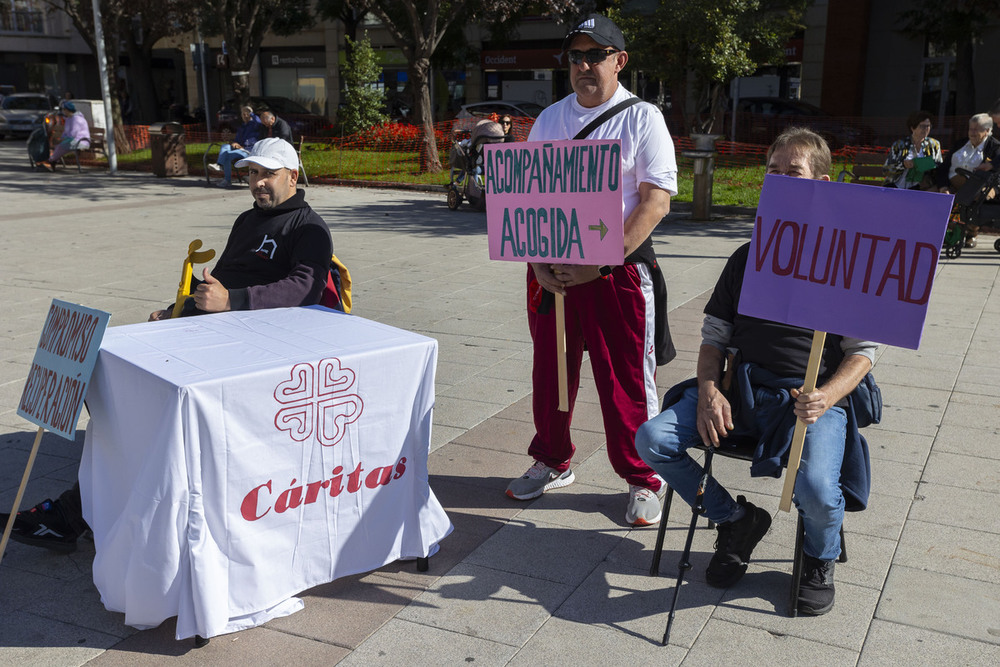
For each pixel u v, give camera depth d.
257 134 16.66
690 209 13.88
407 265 9.13
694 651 2.74
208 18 24.88
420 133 18.27
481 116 20.83
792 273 2.70
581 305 3.46
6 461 4.13
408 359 3.02
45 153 19.16
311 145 21.08
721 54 18.64
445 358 5.86
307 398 2.79
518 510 3.72
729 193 14.84
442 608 2.98
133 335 3.03
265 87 37.19
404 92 30.62
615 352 3.47
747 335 3.04
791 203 2.68
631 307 3.43
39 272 8.59
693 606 3.00
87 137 19.12
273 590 2.87
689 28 18.55
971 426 4.57
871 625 2.87
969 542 3.39
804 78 26.52
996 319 6.79
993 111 9.38
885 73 26.00
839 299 2.62
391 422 3.03
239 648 2.74
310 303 3.59
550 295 3.59
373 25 33.84
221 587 2.71
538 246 3.28
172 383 2.53
